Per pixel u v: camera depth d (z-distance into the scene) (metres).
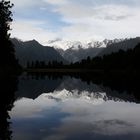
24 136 20.16
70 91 64.31
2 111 31.45
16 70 135.38
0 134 20.62
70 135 20.77
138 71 173.25
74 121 26.67
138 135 21.00
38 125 24.38
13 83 75.19
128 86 73.44
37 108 35.06
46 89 68.00
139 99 46.78
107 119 28.08
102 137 20.28
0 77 91.81
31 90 61.25
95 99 47.44
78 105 39.47
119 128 23.64
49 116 29.31
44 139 19.42
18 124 24.62
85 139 19.59
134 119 28.17
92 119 27.98
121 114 31.36
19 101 40.97
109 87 72.44
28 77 122.44
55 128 23.20
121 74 174.00
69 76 152.75
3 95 46.78
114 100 45.78
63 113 31.58
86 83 91.12
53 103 41.34
